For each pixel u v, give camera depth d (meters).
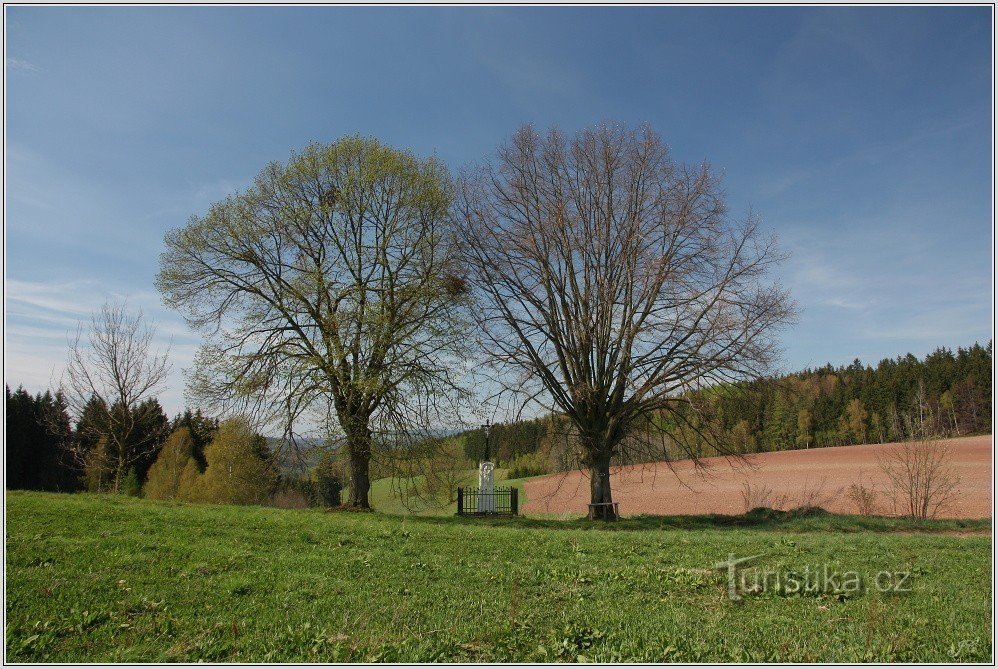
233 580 8.91
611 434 21.42
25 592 8.08
